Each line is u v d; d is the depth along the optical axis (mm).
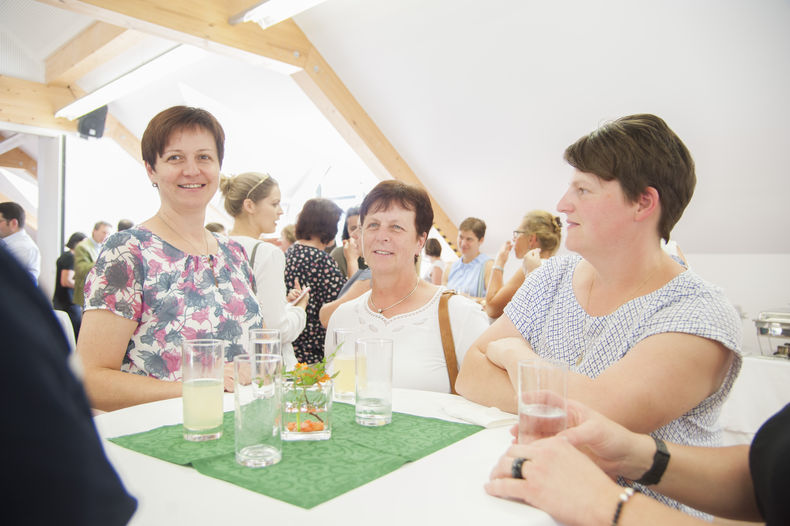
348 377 1415
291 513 716
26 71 6812
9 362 356
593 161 1108
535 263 2941
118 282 1439
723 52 3539
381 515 718
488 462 932
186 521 688
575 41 3992
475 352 1434
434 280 6117
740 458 924
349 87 5418
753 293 4715
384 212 1771
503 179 5555
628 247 1149
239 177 2518
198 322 1547
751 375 2748
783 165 3990
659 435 1095
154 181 1624
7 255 415
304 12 4793
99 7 3688
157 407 1284
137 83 5516
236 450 901
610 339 1188
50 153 7648
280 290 1989
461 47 4492
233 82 6270
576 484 737
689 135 4164
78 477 373
